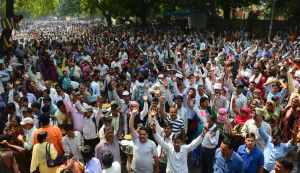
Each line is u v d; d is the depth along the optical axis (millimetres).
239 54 15320
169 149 5672
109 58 16797
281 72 10352
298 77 9297
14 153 6090
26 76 11500
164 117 7453
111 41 26453
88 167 5262
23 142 6480
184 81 10133
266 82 9680
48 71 13883
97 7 46438
